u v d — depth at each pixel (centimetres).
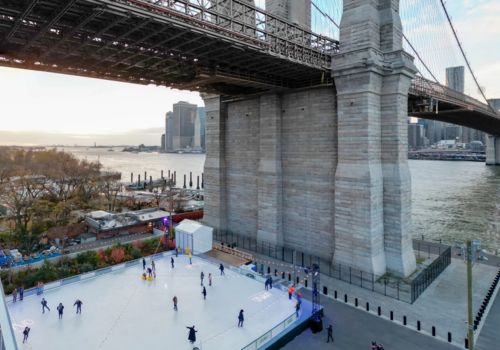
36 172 6931
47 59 2631
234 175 4812
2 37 2269
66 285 3047
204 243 3972
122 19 2014
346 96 3406
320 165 3794
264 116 4241
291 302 2719
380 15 3438
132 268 3481
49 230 4666
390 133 3400
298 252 4012
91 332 2250
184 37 2453
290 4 4003
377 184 3334
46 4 1855
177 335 2206
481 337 2328
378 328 2445
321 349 2192
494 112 10906
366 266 3250
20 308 2606
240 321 2319
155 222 5169
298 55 3231
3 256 3791
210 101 5012
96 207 6506
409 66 3309
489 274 3506
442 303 2834
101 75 3097
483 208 8119
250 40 2656
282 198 4175
